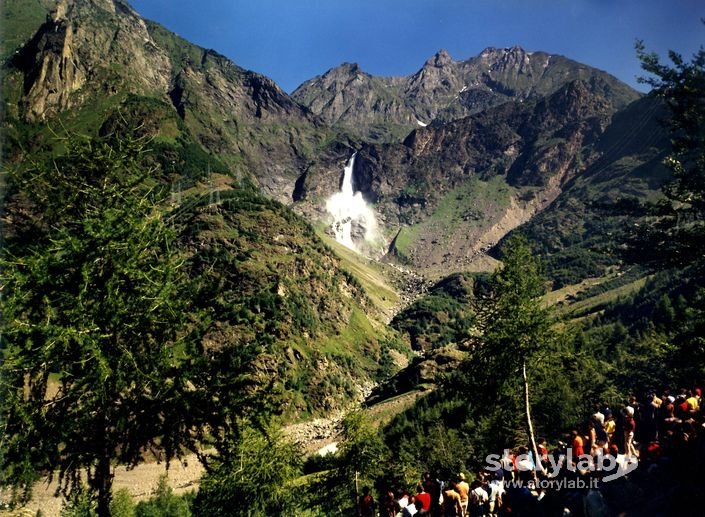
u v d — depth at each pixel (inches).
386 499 994.7
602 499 604.1
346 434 2106.3
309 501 2003.0
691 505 521.0
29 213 569.0
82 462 531.5
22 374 515.5
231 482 1464.1
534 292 1210.0
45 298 523.8
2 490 500.7
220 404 574.2
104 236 558.9
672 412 839.7
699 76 831.7
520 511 778.2
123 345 568.7
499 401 1275.8
